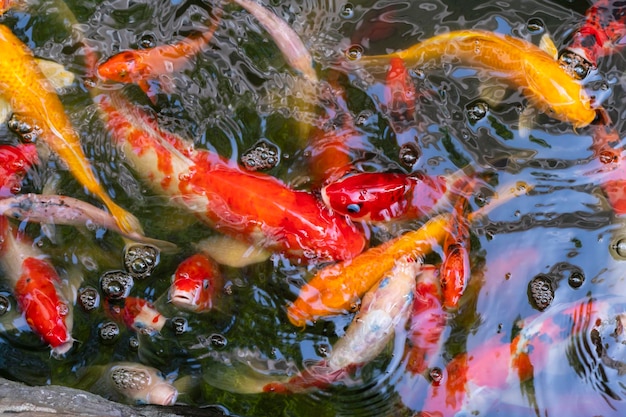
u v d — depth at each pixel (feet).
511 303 9.50
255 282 9.65
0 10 10.17
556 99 9.91
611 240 9.63
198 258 9.68
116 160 9.86
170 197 9.79
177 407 9.34
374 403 9.36
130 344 9.55
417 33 10.25
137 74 10.05
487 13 10.29
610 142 9.87
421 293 9.52
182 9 10.29
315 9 10.32
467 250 9.61
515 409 9.29
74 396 9.21
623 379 9.35
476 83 10.07
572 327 9.43
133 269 9.69
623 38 10.14
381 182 9.61
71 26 10.23
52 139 9.90
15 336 9.52
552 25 10.21
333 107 10.02
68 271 9.66
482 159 9.86
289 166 9.85
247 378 9.46
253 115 10.00
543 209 9.71
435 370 9.39
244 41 10.21
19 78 9.99
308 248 9.62
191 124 9.95
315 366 9.46
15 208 9.73
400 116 9.98
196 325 9.61
